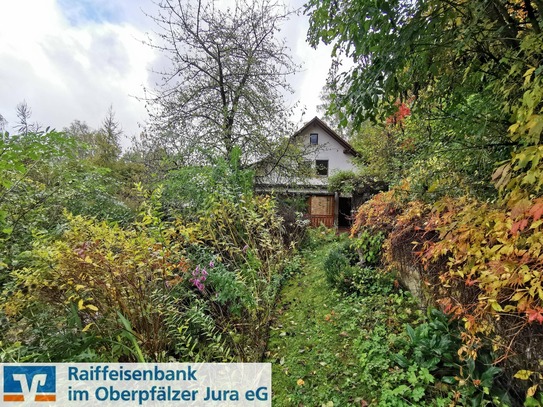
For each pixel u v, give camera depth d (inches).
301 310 135.8
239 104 276.1
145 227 109.3
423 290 105.6
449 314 84.6
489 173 94.9
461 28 76.2
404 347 93.5
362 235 147.4
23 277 85.4
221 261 127.5
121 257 89.2
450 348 82.7
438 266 91.0
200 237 125.6
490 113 86.6
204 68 271.9
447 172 107.3
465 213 71.4
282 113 281.6
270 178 292.8
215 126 271.9
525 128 50.9
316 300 142.4
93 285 83.9
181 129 267.4
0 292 92.4
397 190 124.3
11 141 69.3
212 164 209.3
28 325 85.6
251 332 107.2
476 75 87.9
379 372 88.0
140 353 80.7
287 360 103.1
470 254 63.3
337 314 125.0
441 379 78.8
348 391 84.8
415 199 116.6
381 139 319.3
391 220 125.3
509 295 58.4
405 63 80.0
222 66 271.4
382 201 136.5
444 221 79.9
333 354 101.6
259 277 125.6
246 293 106.3
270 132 278.2
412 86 91.5
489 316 64.0
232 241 143.4
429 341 86.2
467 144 98.1
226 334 102.0
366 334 105.8
